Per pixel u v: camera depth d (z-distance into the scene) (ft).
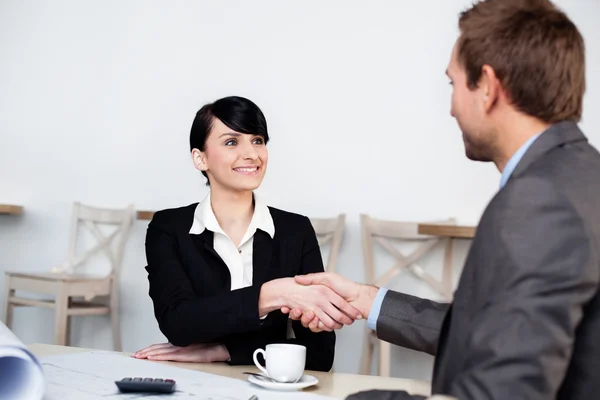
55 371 3.41
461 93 2.60
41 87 13.14
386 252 10.77
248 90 11.87
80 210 12.43
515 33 2.44
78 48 12.92
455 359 2.25
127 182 12.55
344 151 11.22
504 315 2.04
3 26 13.35
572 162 2.31
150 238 5.21
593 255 2.06
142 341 12.23
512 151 2.54
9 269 13.19
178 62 12.30
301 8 11.53
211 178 5.18
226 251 5.08
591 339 2.19
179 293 4.71
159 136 12.38
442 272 10.36
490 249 2.17
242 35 11.92
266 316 4.43
